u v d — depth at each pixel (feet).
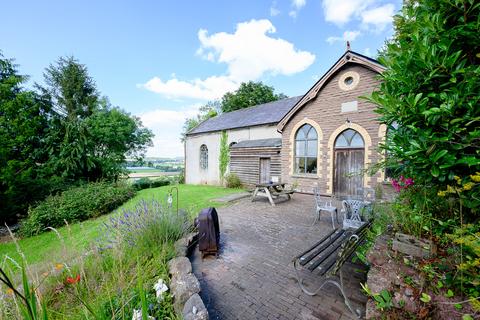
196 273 10.08
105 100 69.36
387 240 7.63
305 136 31.78
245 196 29.81
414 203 7.43
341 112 27.78
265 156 38.22
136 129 72.79
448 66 5.24
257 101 94.12
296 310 7.48
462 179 5.16
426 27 5.83
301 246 13.01
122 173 58.34
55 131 43.86
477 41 5.26
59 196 30.83
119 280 7.03
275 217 19.35
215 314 7.38
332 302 7.83
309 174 31.01
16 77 38.32
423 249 6.12
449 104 4.98
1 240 23.97
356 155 26.99
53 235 23.34
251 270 10.27
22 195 32.91
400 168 7.33
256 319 7.11
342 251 7.27
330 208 17.29
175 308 6.50
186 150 60.70
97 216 29.30
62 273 7.84
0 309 5.17
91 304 6.22
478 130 4.86
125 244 10.09
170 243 11.36
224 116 59.47
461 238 4.33
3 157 32.78
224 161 48.98
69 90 69.36
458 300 4.64
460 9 5.32
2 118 35.14
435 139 5.15
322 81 28.63
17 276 7.57
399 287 5.34
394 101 6.21
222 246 13.12
